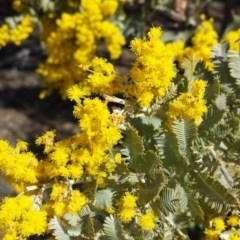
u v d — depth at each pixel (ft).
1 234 0.57
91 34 1.29
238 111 0.69
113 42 1.30
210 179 0.57
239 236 0.57
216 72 0.71
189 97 0.54
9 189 1.54
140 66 0.54
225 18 1.60
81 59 1.34
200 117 0.57
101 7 1.28
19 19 1.42
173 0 1.49
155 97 0.58
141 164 0.57
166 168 0.59
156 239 0.59
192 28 1.41
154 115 0.60
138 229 0.57
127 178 0.58
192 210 0.58
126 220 0.55
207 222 0.62
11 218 0.54
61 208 0.56
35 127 1.76
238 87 0.70
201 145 0.61
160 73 0.54
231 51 0.69
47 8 1.41
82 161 0.55
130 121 0.63
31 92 1.90
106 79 0.57
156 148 0.60
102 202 0.60
